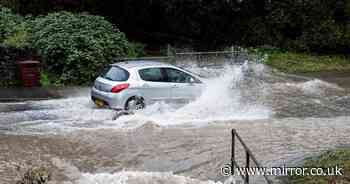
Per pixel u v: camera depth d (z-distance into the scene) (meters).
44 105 15.61
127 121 13.63
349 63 27.41
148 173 9.49
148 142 11.70
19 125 13.14
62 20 20.94
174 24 27.88
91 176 9.27
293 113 15.28
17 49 18.48
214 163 10.23
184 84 15.41
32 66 18.38
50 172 9.30
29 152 10.78
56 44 19.42
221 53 25.14
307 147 11.41
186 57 24.44
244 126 13.41
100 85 14.95
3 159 10.21
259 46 28.34
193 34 28.36
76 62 19.28
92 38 20.12
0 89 17.72
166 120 13.94
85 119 13.85
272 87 19.72
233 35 28.78
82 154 10.76
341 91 19.50
